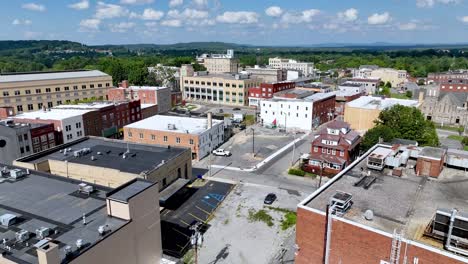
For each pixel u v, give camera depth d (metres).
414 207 30.16
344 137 68.19
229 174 67.44
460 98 113.00
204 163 74.25
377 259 25.89
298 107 104.19
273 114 108.62
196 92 160.75
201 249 41.94
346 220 26.94
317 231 29.05
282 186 61.28
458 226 24.00
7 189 38.09
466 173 37.56
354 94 129.75
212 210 51.97
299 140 92.44
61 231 28.98
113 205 30.64
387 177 36.88
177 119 92.38
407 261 24.52
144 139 82.25
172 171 52.44
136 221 30.97
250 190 59.50
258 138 94.88
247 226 47.22
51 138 73.81
